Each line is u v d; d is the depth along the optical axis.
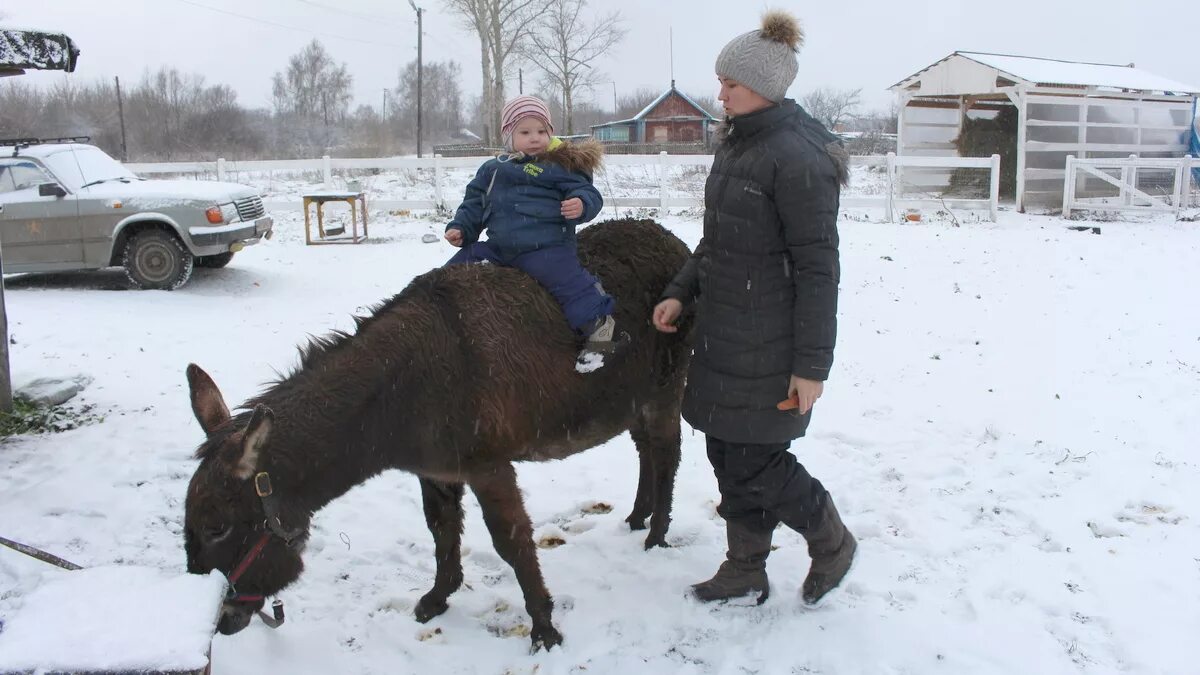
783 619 3.49
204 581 2.71
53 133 44.81
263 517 2.87
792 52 3.04
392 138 52.00
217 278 10.80
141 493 4.66
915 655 3.20
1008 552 3.92
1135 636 3.22
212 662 3.24
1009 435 5.35
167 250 10.10
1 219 10.06
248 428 2.73
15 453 5.10
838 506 4.51
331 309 9.12
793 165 2.97
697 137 45.81
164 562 3.98
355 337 3.21
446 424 3.16
